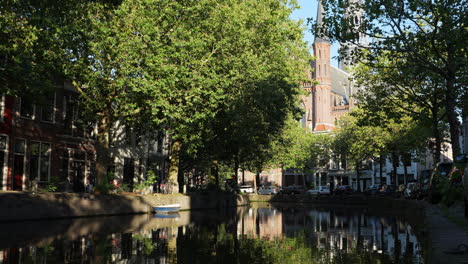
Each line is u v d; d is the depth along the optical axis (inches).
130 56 960.3
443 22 657.0
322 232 755.4
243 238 657.0
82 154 1459.2
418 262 435.2
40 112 1283.2
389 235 700.0
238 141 1493.6
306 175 4200.3
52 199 925.2
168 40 1015.6
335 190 2866.6
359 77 1279.5
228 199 1897.1
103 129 1103.6
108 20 1005.2
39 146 1280.8
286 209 1775.3
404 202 1470.2
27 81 802.2
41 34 831.1
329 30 683.4
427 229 556.1
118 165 1643.7
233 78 1106.7
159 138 1487.5
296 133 2733.8
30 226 768.3
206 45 1058.1
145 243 576.1
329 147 3080.7
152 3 981.8
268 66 1229.1
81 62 949.8
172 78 964.0
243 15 1157.7
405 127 1862.7
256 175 3339.1
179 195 1438.2
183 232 727.1
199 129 1201.4
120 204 1130.7
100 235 653.9
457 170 823.1
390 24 665.6
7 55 807.1
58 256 460.8
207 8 1032.8
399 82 1181.7
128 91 1036.5
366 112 1256.8
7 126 1167.6
